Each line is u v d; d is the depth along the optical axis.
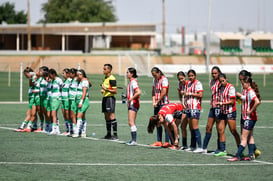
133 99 25.47
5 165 20.39
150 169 19.72
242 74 21.02
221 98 22.28
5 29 142.38
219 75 22.09
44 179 17.97
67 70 29.06
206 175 18.70
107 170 19.50
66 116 29.02
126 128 32.34
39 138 27.88
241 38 142.75
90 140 27.33
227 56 129.50
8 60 107.25
